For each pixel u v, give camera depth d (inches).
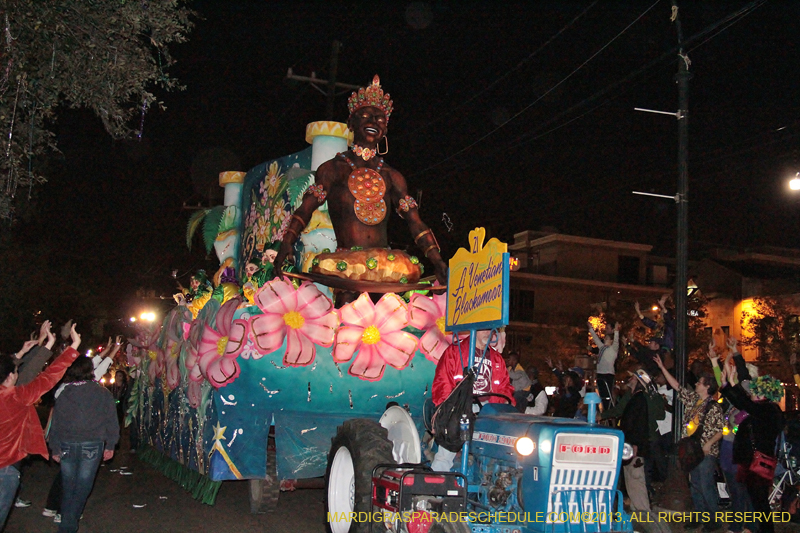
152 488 408.2
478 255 235.1
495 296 219.0
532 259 1749.5
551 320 1627.7
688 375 421.7
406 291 334.3
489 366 248.7
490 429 228.5
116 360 831.1
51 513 331.0
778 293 1456.7
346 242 340.8
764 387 289.6
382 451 243.3
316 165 409.7
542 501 202.5
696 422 333.4
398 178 357.1
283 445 300.7
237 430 298.4
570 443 203.9
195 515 333.1
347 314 315.0
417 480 210.1
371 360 316.5
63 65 300.4
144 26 304.8
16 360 270.4
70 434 267.6
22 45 277.7
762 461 287.9
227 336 298.7
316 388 309.4
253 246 454.0
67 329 283.9
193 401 328.5
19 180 309.7
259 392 302.0
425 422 249.6
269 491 324.5
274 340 302.2
